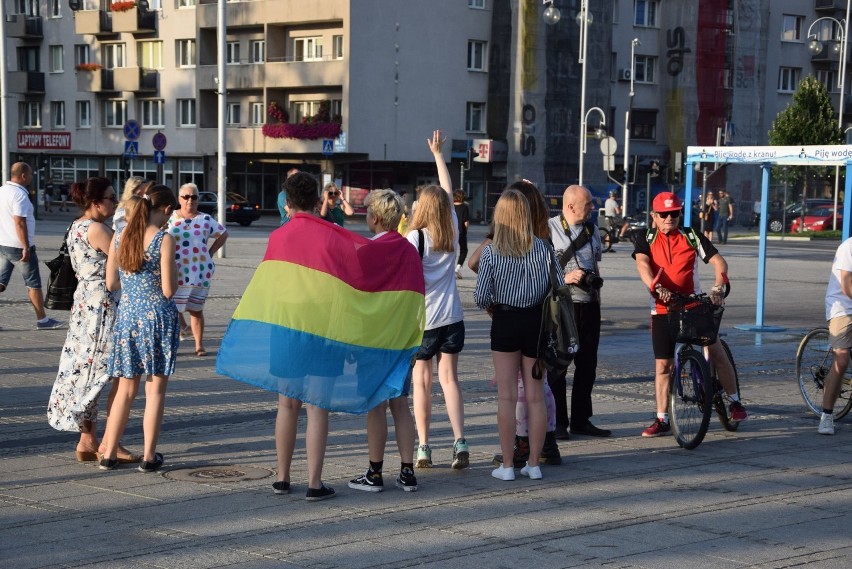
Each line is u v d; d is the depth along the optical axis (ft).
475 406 37.32
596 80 213.25
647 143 229.66
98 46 230.89
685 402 31.58
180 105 220.23
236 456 29.25
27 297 65.92
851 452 31.58
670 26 228.63
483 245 28.50
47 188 221.46
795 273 102.27
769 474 28.53
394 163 201.57
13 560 20.38
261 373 24.73
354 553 21.17
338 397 24.90
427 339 28.32
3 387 38.29
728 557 21.38
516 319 27.32
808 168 204.44
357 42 190.60
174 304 27.40
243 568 20.12
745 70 233.76
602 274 95.30
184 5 216.74
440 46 200.44
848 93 250.57
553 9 151.64
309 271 24.99
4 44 124.57
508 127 208.23
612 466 29.22
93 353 28.09
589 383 33.19
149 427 27.22
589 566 20.62
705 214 158.20
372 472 26.03
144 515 23.54
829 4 244.63
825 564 21.12
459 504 24.99
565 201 32.86
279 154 205.57
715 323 31.42
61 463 28.12
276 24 199.82
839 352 33.73
